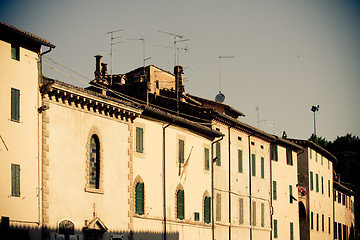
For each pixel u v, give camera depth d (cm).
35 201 4347
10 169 4178
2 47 4181
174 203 5938
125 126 5284
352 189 12744
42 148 4441
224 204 6888
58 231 4516
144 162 5522
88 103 4850
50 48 4469
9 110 4200
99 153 4981
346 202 11719
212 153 6700
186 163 6069
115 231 5075
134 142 5403
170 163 5900
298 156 9312
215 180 6719
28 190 4300
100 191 4938
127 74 7575
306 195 9206
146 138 5578
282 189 8381
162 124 5822
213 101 7456
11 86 4228
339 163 13875
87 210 4803
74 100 4719
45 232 4400
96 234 4881
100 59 7100
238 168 7262
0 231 4059
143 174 5497
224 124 7000
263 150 7944
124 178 5231
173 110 6688
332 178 10600
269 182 8044
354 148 14262
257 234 7600
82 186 4775
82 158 4800
